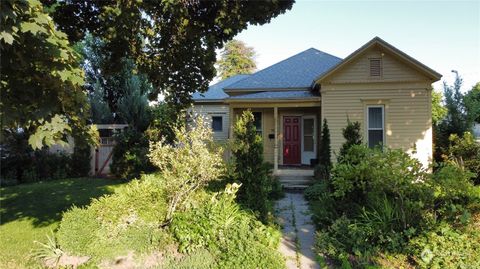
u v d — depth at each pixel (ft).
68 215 21.43
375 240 18.74
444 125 55.47
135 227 20.45
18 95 16.22
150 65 34.99
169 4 25.63
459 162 40.04
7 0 13.25
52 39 15.17
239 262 16.72
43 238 22.56
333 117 45.47
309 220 27.53
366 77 44.88
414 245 17.35
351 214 22.29
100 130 67.77
